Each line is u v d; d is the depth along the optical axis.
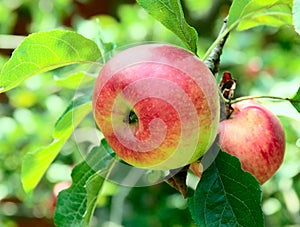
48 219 1.33
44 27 1.42
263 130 0.50
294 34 1.34
